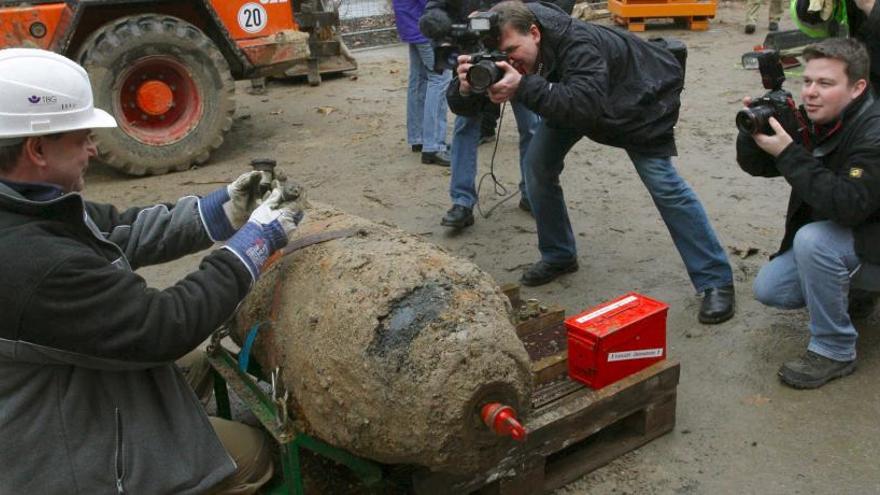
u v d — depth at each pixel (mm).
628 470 2889
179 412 2129
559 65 3469
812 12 4980
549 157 3990
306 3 9391
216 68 6574
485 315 2236
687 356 3600
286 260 2549
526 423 2600
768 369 3453
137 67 6332
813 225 3203
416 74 6484
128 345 1921
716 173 5859
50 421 1950
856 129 3047
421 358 2125
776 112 3150
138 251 2553
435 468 2207
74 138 1979
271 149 7156
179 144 6535
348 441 2270
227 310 2098
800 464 2871
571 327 2869
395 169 6398
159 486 2061
